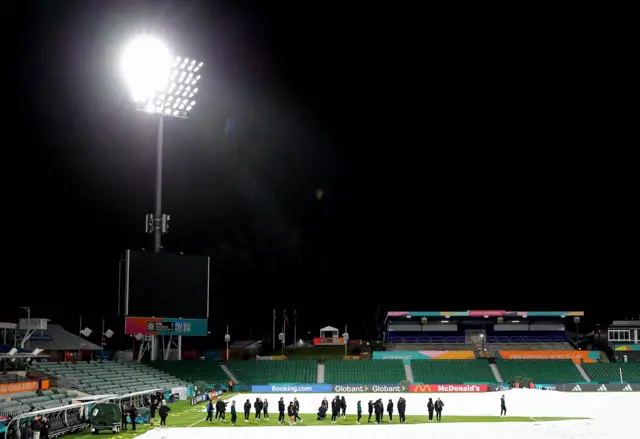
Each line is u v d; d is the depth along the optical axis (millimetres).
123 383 73812
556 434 47688
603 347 118125
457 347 116500
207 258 83500
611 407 70750
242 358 144250
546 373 104438
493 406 73000
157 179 81625
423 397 86375
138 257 78438
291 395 91000
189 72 78500
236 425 53094
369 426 52406
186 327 80188
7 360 68188
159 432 48000
